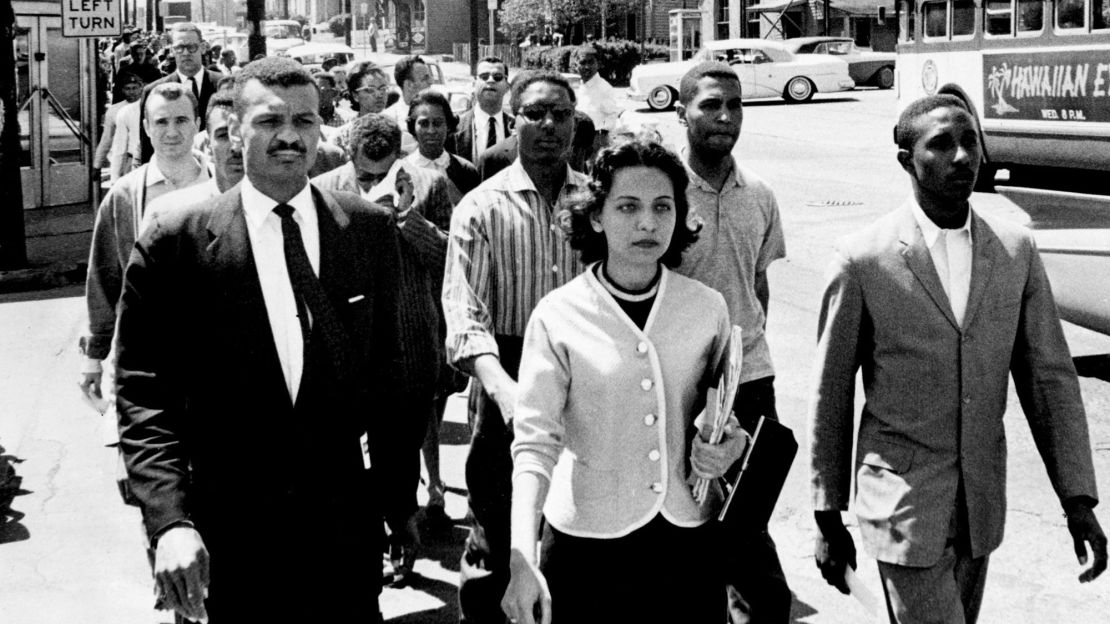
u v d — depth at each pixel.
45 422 7.94
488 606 4.17
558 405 3.09
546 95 4.20
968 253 3.52
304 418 3.26
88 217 17.11
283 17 95.62
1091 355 8.83
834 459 3.60
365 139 5.74
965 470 3.46
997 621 4.97
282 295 3.27
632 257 3.09
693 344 3.12
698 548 3.15
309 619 3.28
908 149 3.54
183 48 11.58
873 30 45.66
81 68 18.12
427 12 69.88
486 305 4.25
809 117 30.28
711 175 4.38
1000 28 16.50
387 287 3.44
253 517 3.23
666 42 58.25
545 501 3.12
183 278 3.25
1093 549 3.42
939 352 3.46
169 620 5.13
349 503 3.32
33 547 5.90
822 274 11.95
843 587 3.61
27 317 11.29
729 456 3.03
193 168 5.40
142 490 3.09
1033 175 16.72
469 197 4.30
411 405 3.55
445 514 5.99
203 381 3.26
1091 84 14.73
